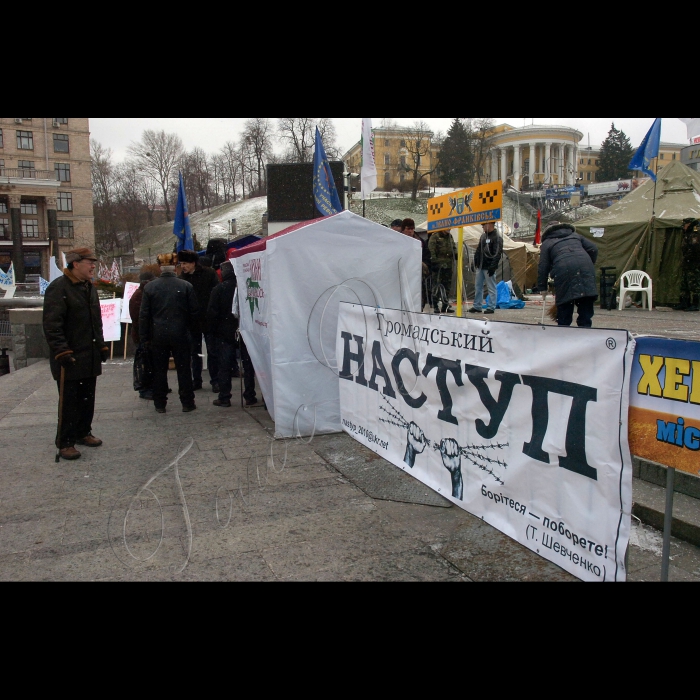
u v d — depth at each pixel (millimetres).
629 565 2996
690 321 8570
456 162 66500
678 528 3270
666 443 2312
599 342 2594
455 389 3711
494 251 10859
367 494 4102
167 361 6742
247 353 6957
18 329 11352
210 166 92938
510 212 51344
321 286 5434
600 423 2605
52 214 70250
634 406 2445
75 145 72438
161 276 6633
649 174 11906
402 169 64188
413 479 4297
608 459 2578
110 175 84500
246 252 6266
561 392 2834
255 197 85500
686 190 12469
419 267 5738
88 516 3863
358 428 5254
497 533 3371
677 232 11477
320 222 5359
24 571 3145
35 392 8219
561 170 77938
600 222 12852
